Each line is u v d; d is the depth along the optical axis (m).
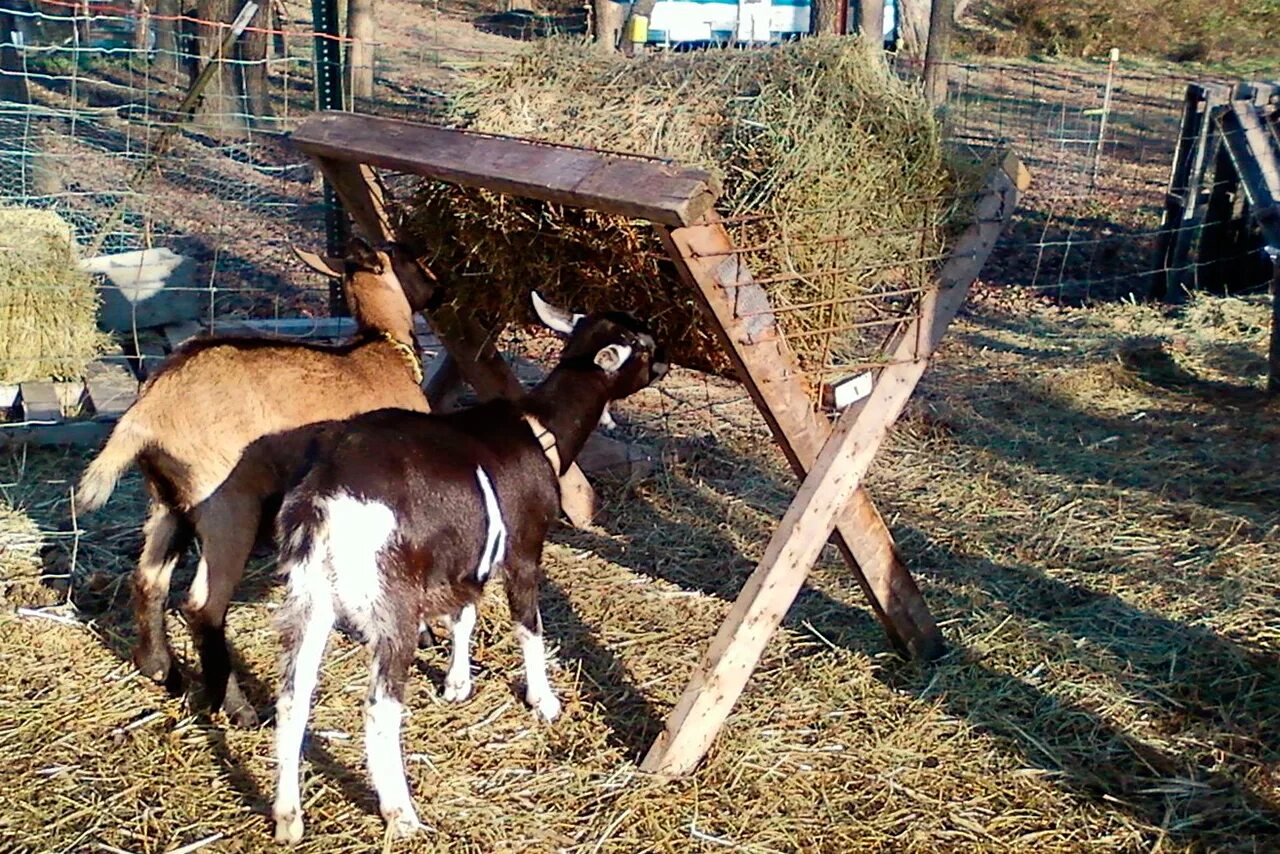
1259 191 8.22
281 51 16.69
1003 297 9.56
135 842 3.47
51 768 3.77
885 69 3.83
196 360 4.00
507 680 4.35
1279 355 7.45
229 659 4.03
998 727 4.12
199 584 3.98
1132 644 4.65
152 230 9.91
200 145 12.64
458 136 3.97
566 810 3.65
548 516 4.08
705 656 3.82
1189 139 9.55
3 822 3.52
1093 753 3.99
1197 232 9.59
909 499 6.00
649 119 3.78
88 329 6.86
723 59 3.95
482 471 3.74
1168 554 5.43
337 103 7.43
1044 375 7.75
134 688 4.21
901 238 3.80
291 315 8.40
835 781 3.82
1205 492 6.12
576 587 5.05
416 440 3.62
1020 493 6.08
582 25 16.53
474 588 3.76
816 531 3.85
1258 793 3.78
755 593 3.80
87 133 12.79
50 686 4.20
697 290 3.47
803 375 3.80
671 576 5.19
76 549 5.05
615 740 4.01
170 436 3.94
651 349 4.37
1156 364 8.06
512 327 5.85
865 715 4.16
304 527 3.33
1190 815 3.68
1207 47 19.97
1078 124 14.58
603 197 3.31
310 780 3.74
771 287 3.66
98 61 16.64
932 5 11.16
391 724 3.45
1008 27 20.91
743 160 3.58
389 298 4.63
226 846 3.46
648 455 6.27
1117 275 10.06
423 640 4.58
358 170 4.73
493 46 16.47
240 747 3.91
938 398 7.36
